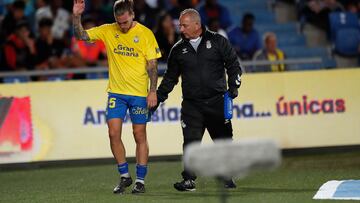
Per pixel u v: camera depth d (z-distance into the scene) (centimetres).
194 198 2119
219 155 1330
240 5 4650
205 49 2236
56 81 3192
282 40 4491
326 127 3262
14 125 3161
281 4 4650
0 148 3158
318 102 3262
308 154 3250
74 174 2909
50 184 2653
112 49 2242
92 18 3900
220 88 2253
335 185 2248
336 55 4372
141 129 2269
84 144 3188
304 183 2403
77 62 3769
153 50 2242
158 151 3192
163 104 3192
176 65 2284
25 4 4181
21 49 3775
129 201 2114
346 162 2970
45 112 3180
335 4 4484
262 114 3238
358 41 4384
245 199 2066
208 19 4156
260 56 3881
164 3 4272
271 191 2222
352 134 3272
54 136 3181
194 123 2269
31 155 3166
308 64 3741
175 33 3816
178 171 2867
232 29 4075
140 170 2277
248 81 3234
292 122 3247
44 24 3819
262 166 1328
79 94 3195
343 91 3275
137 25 2248
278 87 3247
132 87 2242
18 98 3169
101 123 3192
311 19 4478
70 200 2205
